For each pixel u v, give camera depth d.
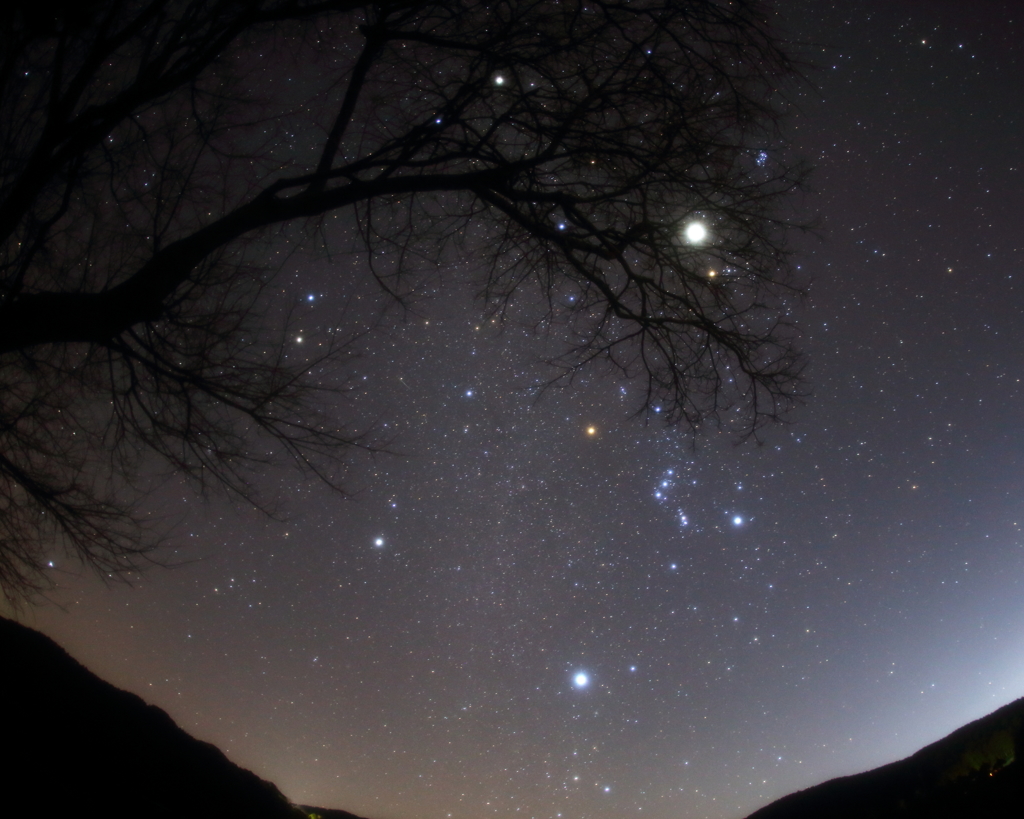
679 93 4.23
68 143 3.31
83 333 3.36
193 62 3.63
